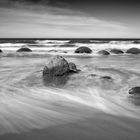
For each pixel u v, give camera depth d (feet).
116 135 12.00
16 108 17.04
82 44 143.64
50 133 12.23
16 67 44.37
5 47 123.24
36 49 110.22
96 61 57.88
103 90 23.16
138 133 12.30
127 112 16.01
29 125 13.42
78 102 18.72
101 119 14.57
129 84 26.32
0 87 24.93
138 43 143.84
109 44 140.56
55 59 32.19
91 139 11.47
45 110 16.52
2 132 12.32
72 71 33.73
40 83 27.02
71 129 12.82
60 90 23.35
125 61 58.08
